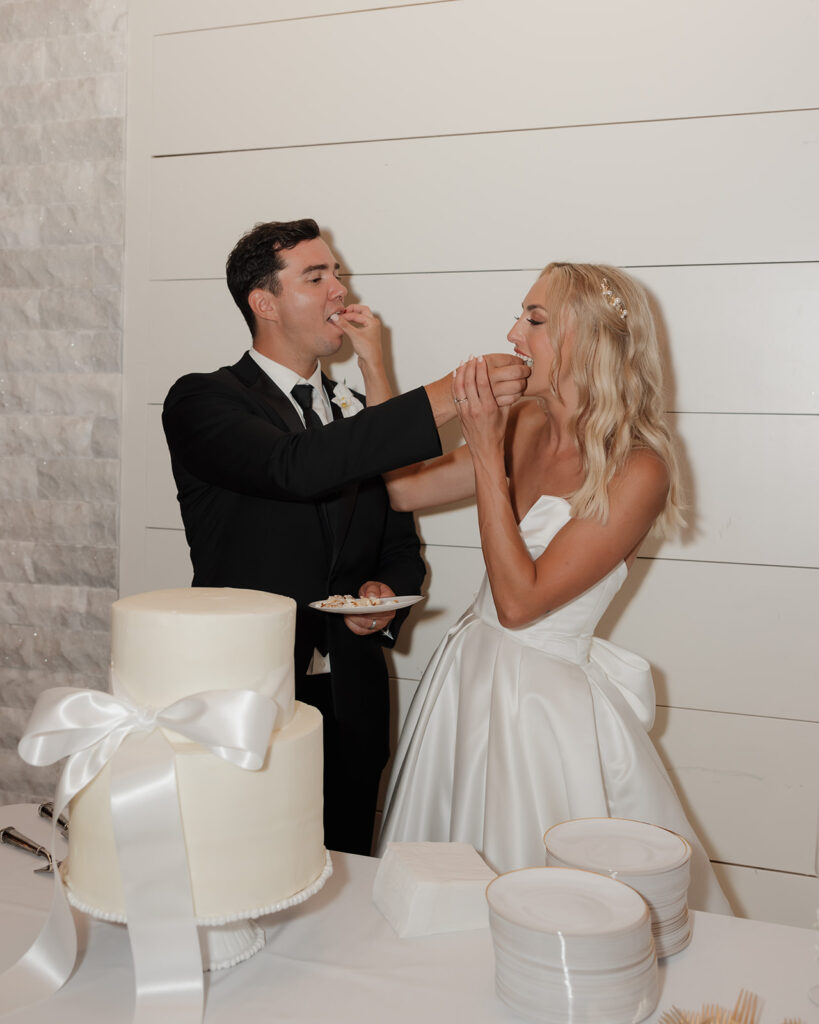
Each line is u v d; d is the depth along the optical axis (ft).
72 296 7.88
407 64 7.06
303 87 7.29
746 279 6.45
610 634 6.84
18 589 8.13
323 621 5.88
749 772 6.63
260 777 2.90
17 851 3.91
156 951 2.82
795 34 6.27
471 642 5.40
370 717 6.11
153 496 7.75
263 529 5.85
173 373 7.67
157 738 2.88
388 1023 2.77
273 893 2.96
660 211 6.59
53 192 7.88
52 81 7.84
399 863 3.46
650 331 5.35
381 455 5.15
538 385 5.34
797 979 3.00
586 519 4.98
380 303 7.22
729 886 6.69
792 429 6.44
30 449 8.04
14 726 8.17
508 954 2.80
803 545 6.46
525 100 6.82
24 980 2.96
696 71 6.47
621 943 2.71
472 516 7.12
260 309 6.21
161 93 7.59
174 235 7.61
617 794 5.11
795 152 6.31
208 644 2.96
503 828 4.80
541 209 6.83
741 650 6.61
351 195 7.22
